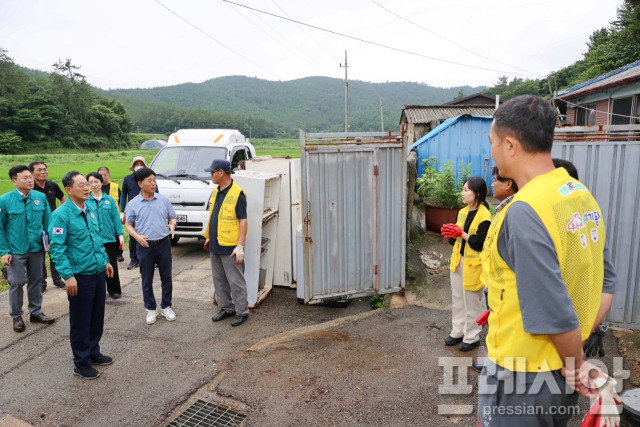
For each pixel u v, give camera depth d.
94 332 3.87
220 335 4.51
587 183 3.92
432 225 7.48
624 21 25.41
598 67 23.38
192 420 3.13
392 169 5.06
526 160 1.44
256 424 3.02
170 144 8.88
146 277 4.79
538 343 1.40
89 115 84.06
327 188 4.86
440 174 7.59
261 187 5.02
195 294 5.81
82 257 3.63
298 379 3.56
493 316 1.55
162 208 4.91
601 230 1.50
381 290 5.21
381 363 3.76
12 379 3.71
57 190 6.38
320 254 4.94
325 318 4.90
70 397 3.43
